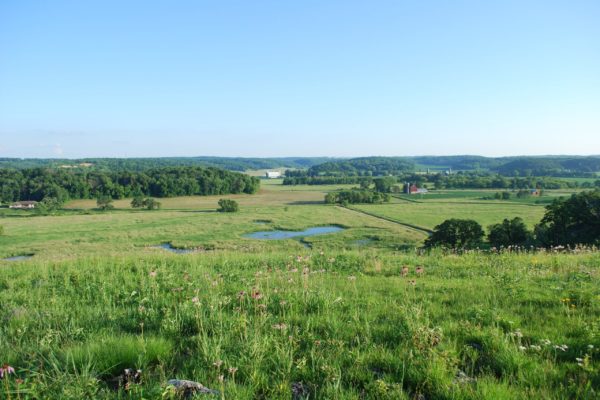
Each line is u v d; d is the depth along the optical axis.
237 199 140.12
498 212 96.38
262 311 7.35
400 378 4.82
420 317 6.81
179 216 93.06
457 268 12.45
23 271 12.88
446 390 4.45
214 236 65.06
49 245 56.59
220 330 6.08
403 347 5.63
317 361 5.11
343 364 5.23
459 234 47.88
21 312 7.70
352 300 8.31
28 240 61.25
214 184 154.12
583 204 41.81
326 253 16.09
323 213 98.06
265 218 88.12
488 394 4.28
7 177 125.06
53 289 9.91
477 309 7.14
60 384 4.44
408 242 58.56
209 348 5.45
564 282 9.48
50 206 104.56
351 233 67.12
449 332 6.21
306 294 8.34
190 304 7.60
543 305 7.71
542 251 17.12
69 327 6.56
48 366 5.11
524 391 4.46
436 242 48.28
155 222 82.56
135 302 8.78
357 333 6.34
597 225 40.44
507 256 14.60
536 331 6.25
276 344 5.38
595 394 4.30
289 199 140.38
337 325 6.50
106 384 4.79
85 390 4.37
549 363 5.11
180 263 13.91
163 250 21.30
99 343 5.74
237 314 7.12
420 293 8.79
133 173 145.88
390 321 6.73
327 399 4.30
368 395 4.43
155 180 144.75
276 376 4.85
